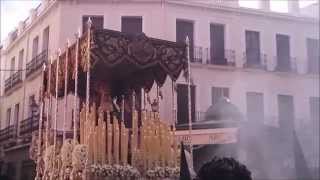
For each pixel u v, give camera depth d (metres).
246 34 28.66
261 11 28.98
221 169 3.64
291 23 30.11
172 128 11.98
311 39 30.64
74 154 9.46
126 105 12.13
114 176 9.74
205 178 3.68
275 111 28.58
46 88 13.02
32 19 28.81
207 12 27.38
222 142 18.42
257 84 28.27
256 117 27.98
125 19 25.67
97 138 9.84
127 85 12.20
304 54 30.25
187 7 26.75
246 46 28.52
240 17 28.42
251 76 28.14
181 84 25.36
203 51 26.84
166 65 10.80
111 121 11.24
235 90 27.47
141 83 12.31
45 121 13.89
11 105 31.11
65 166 10.02
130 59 10.14
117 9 25.52
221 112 22.36
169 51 10.90
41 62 25.89
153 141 10.86
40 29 27.55
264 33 29.09
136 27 25.72
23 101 28.73
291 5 30.42
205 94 26.48
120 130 10.34
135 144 10.59
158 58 10.68
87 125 9.84
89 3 25.19
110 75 11.75
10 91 31.12
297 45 30.12
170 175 10.70
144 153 10.64
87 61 9.60
